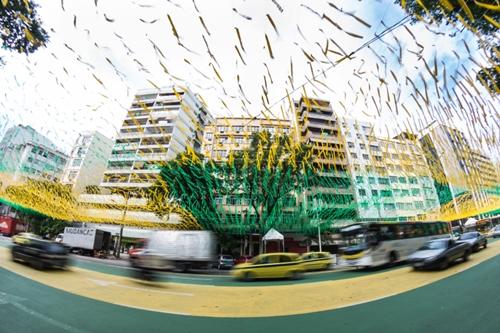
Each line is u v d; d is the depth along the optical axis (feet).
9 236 90.17
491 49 9.78
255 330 10.76
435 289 16.53
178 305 14.97
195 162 51.19
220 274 39.34
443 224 46.68
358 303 14.42
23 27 18.45
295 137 41.09
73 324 11.14
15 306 13.26
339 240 37.55
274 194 55.42
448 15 11.00
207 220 64.85
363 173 75.87
